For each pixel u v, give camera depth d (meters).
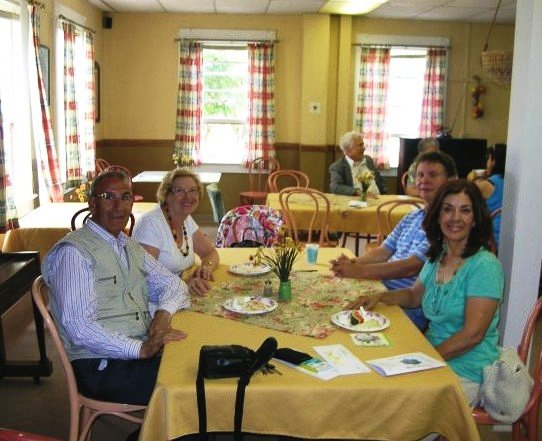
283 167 7.58
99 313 1.98
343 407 1.51
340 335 1.84
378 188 5.40
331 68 7.37
